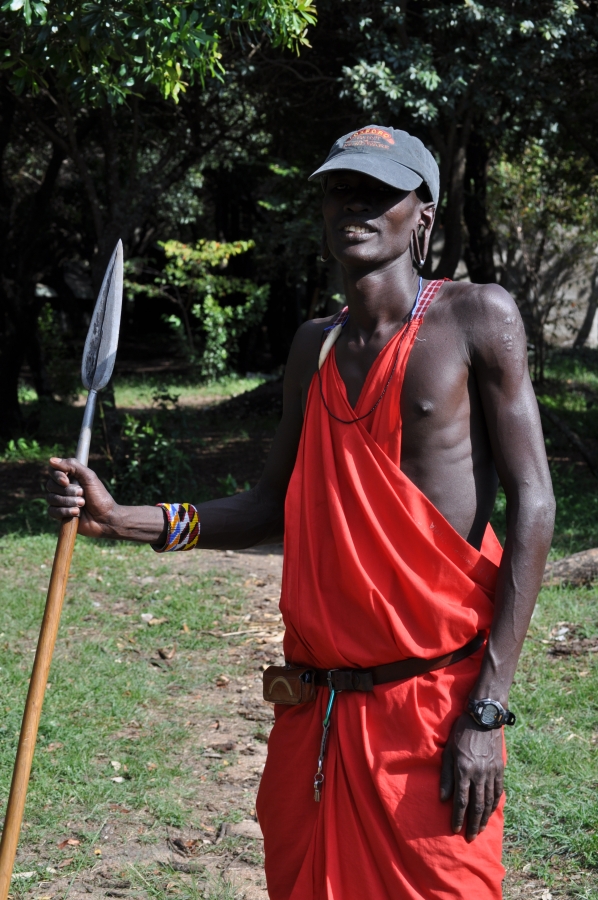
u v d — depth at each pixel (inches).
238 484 510.9
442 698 87.7
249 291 989.8
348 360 95.0
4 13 244.8
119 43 241.3
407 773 87.0
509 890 150.0
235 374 1033.5
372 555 89.4
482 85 413.1
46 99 565.0
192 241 1336.1
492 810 85.8
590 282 1008.2
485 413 91.4
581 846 158.9
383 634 88.4
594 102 517.7
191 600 306.2
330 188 93.7
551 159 660.7
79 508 97.0
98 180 778.8
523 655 244.8
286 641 98.3
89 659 252.4
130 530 102.6
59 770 189.8
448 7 395.9
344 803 89.5
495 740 85.7
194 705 226.7
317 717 93.8
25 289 675.4
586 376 880.3
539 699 215.5
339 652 90.1
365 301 93.2
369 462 89.9
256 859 162.4
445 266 520.1
